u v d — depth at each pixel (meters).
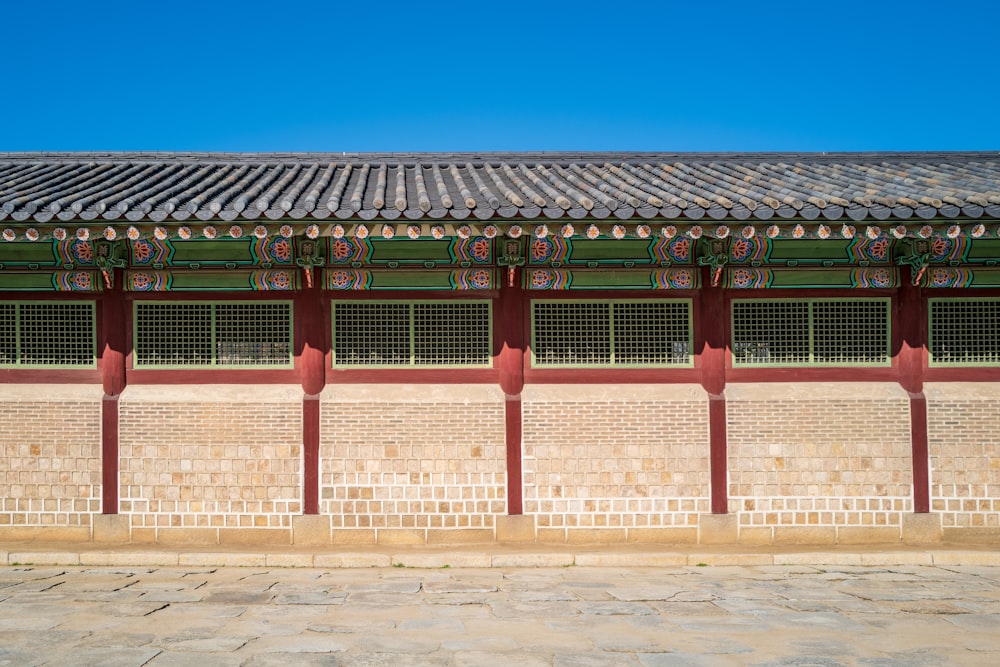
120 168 14.23
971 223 10.34
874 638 7.82
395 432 11.84
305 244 11.45
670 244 11.96
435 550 11.48
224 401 11.80
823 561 11.25
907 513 11.97
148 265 11.83
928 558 11.24
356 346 11.98
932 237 10.88
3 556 10.98
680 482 11.95
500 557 11.08
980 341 12.18
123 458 11.77
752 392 12.07
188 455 11.78
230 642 7.59
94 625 8.12
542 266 11.98
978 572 10.73
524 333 12.02
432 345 12.02
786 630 8.06
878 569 10.91
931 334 12.20
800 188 11.89
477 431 11.87
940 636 7.88
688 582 10.12
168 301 11.92
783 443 12.02
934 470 12.03
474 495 11.84
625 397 11.98
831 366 12.17
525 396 11.94
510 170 14.28
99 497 11.76
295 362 11.95
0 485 11.78
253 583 9.98
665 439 11.97
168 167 14.43
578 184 12.58
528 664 7.08
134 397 11.80
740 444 12.00
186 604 8.95
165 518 11.74
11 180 12.74
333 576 10.41
